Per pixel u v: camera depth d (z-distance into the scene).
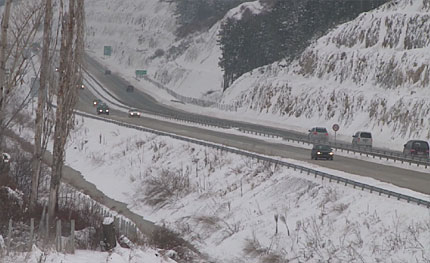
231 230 51.06
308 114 114.69
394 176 56.75
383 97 98.38
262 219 50.34
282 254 44.09
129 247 35.12
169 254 38.19
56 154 41.22
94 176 83.00
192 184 66.81
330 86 114.69
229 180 63.41
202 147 75.81
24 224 36.38
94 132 104.69
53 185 40.62
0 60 36.31
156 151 82.50
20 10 40.91
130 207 66.75
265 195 54.91
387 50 109.25
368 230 41.22
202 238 52.16
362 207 43.94
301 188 52.22
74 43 42.69
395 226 39.88
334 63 119.31
